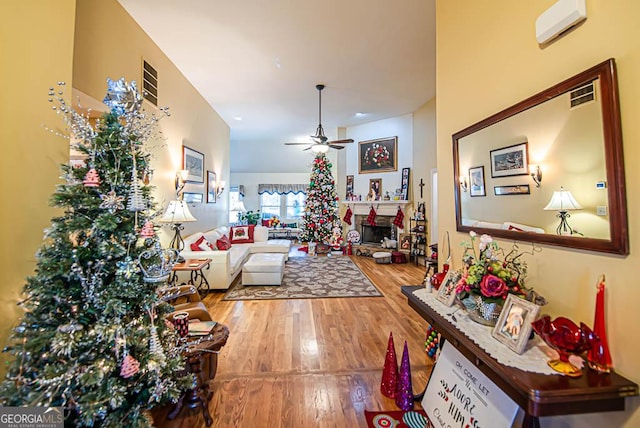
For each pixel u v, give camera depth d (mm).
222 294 4129
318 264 6230
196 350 1688
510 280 1400
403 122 6598
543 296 1330
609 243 1013
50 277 1128
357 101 5555
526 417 1100
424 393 1883
